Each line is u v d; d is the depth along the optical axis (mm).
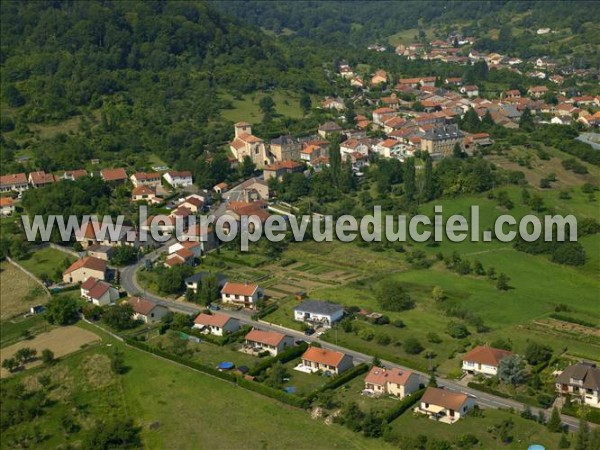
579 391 159500
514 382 165875
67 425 165500
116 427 158625
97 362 192000
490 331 198375
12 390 181000
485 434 145625
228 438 153625
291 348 187750
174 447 152875
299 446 148000
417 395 161250
